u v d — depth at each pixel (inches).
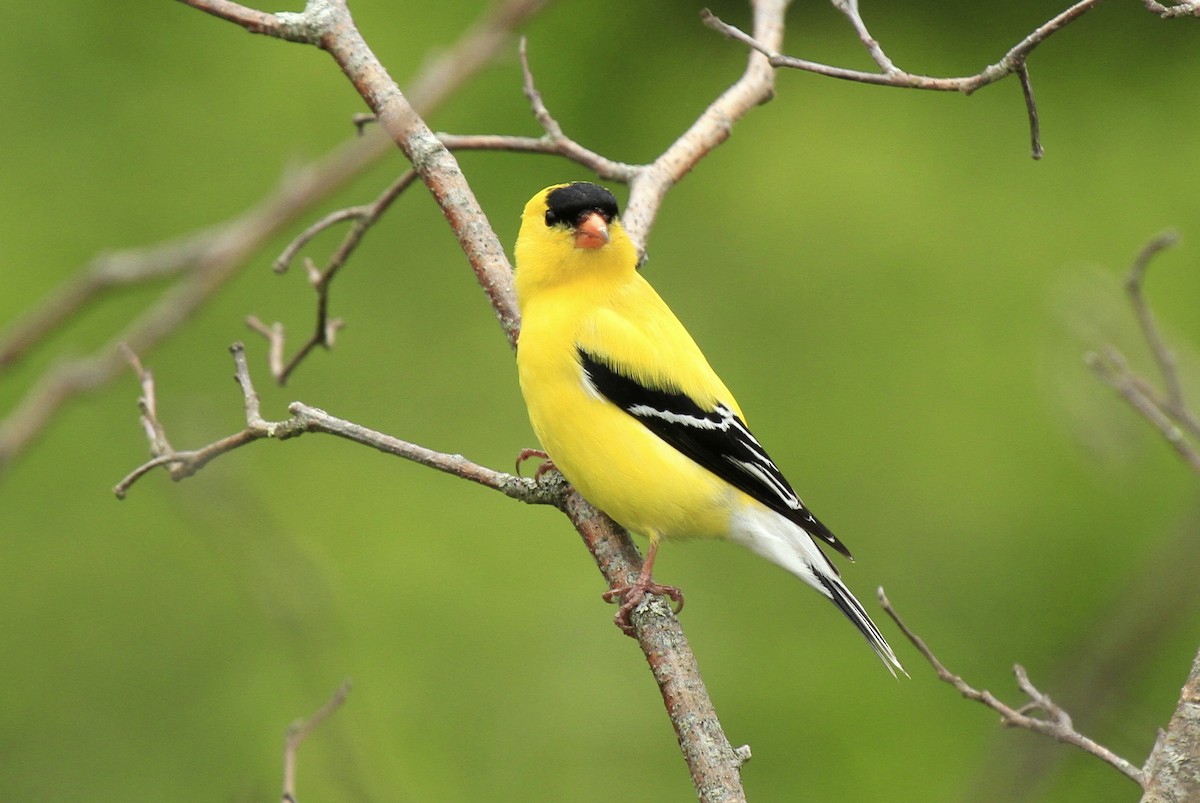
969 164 602.2
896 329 566.3
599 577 484.4
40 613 482.9
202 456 232.2
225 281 316.5
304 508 503.2
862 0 626.2
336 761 315.3
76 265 550.9
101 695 465.4
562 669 458.6
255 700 455.8
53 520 499.5
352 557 489.7
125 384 518.6
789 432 542.0
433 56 319.3
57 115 577.0
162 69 588.4
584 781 431.2
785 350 565.3
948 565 498.6
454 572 484.7
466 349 557.3
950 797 382.9
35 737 455.8
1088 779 404.8
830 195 597.3
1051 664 382.9
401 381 547.8
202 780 443.2
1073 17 194.9
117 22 587.8
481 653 464.8
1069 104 614.9
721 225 598.2
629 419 261.4
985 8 624.7
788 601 473.7
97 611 483.8
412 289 569.3
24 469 501.7
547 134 289.9
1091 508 495.2
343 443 526.6
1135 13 618.8
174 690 463.5
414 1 587.8
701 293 582.2
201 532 331.0
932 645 465.4
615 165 294.7
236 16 256.5
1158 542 363.3
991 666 454.0
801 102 620.4
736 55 623.5
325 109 586.2
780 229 592.4
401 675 457.1
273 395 537.3
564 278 272.2
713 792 196.1
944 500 515.8
